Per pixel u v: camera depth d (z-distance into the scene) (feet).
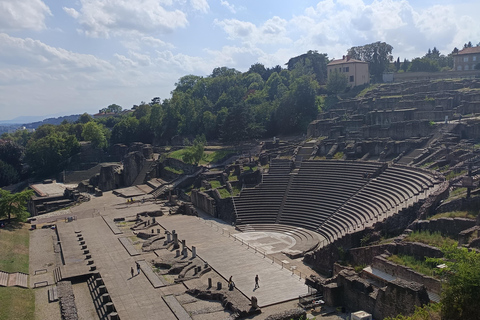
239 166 301.84
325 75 568.82
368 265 145.59
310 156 292.40
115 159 501.97
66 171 461.37
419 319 86.63
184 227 239.50
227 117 369.71
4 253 191.31
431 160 224.12
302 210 234.38
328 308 129.90
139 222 251.60
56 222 261.24
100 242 216.54
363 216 195.31
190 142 456.04
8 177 466.70
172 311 137.49
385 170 229.66
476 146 222.07
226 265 177.17
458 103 300.81
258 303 139.23
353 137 302.45
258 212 245.45
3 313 133.69
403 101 320.70
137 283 162.09
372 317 118.01
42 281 167.43
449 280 90.89
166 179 364.79
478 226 129.90
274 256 186.80
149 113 561.84
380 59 498.69
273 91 510.58
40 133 594.24
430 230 145.48
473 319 75.41
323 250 168.96
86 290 161.17
